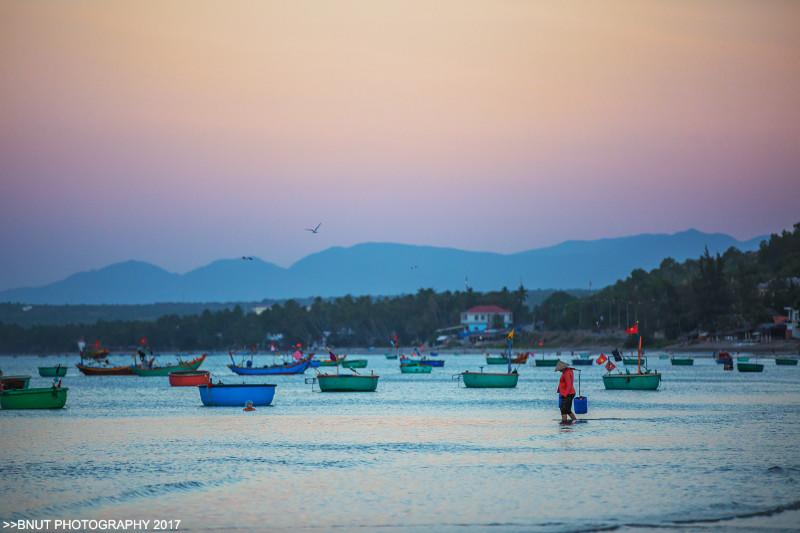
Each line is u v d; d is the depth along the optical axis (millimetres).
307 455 113250
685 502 82062
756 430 137000
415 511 79312
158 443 126875
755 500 82938
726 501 82562
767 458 107062
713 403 191625
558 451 114062
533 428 141875
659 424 146125
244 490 89375
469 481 93000
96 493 88500
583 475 96000
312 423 154000
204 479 95750
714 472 97312
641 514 77625
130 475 98688
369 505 81938
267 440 129500
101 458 111875
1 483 94062
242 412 179375
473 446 120125
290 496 86188
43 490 90188
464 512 78812
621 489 88125
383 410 181500
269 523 75812
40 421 161375
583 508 80000
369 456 111875
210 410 184875
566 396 146250
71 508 82000
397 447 120188
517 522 75250
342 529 73625
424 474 97625
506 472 98250
